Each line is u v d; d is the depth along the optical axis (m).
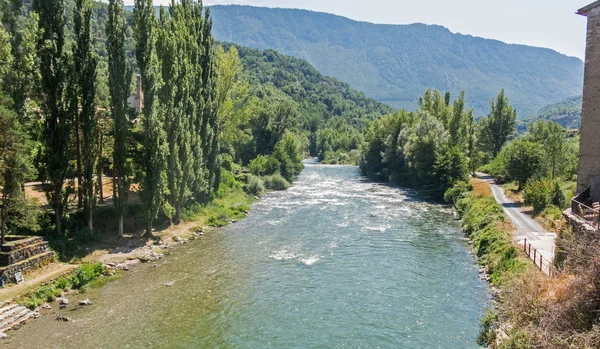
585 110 26.50
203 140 52.59
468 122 99.12
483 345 21.77
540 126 99.44
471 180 76.69
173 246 39.84
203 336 23.36
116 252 36.12
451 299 28.11
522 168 62.28
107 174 58.12
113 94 37.44
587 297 16.39
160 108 42.81
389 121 101.94
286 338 23.36
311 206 61.16
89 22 36.06
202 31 55.59
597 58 26.05
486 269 33.03
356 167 133.62
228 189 64.81
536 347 15.66
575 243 19.53
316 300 28.23
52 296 27.00
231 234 44.72
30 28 32.97
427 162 72.94
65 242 34.12
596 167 26.31
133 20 39.06
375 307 27.16
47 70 33.41
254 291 29.61
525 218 44.88
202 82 53.16
